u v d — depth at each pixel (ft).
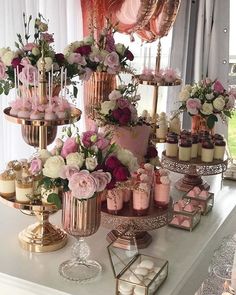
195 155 6.70
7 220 5.61
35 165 4.49
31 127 5.21
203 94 6.91
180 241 5.35
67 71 5.44
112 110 5.88
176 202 5.92
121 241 4.62
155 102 7.47
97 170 4.19
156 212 4.92
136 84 6.75
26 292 4.43
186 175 6.95
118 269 4.47
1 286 4.55
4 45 6.78
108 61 6.11
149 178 4.95
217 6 10.50
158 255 5.01
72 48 6.09
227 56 10.78
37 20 5.32
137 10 7.56
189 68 10.96
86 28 8.36
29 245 4.89
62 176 4.12
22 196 4.71
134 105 6.23
